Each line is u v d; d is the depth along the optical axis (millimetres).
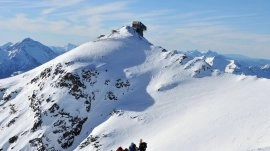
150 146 78812
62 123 111750
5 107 133000
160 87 116562
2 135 116250
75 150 99188
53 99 118812
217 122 76000
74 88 120625
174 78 120688
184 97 107938
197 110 94188
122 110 109250
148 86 120500
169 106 104312
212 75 120000
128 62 134750
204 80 117500
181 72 123625
